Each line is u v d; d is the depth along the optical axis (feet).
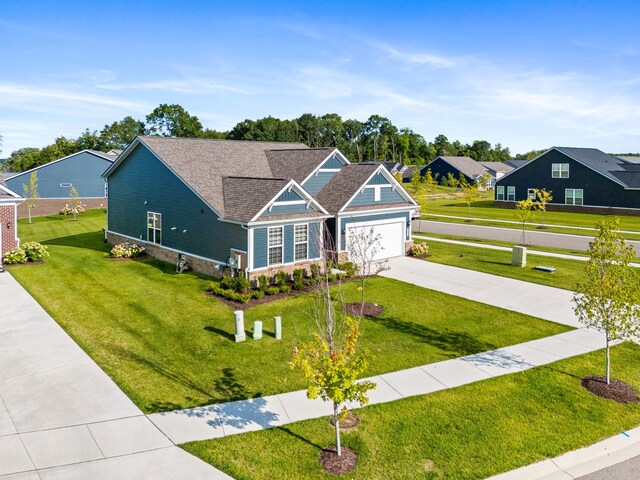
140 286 75.92
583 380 46.01
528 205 122.62
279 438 36.22
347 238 88.22
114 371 46.19
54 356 49.32
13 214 91.15
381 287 76.23
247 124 391.24
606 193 177.17
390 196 98.43
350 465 33.32
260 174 101.19
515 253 92.22
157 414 39.17
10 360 48.34
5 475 31.58
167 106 394.93
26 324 58.23
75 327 57.36
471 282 79.77
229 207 81.41
